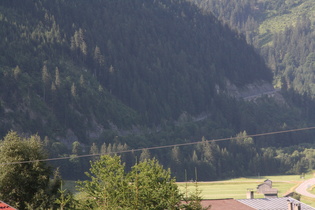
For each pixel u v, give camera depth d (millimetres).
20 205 77062
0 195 76688
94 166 67625
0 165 77188
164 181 66750
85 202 65812
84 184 67000
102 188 65812
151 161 69000
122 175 65875
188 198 67438
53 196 76625
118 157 67875
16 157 77312
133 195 63656
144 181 64562
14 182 76812
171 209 64625
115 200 63156
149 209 63312
